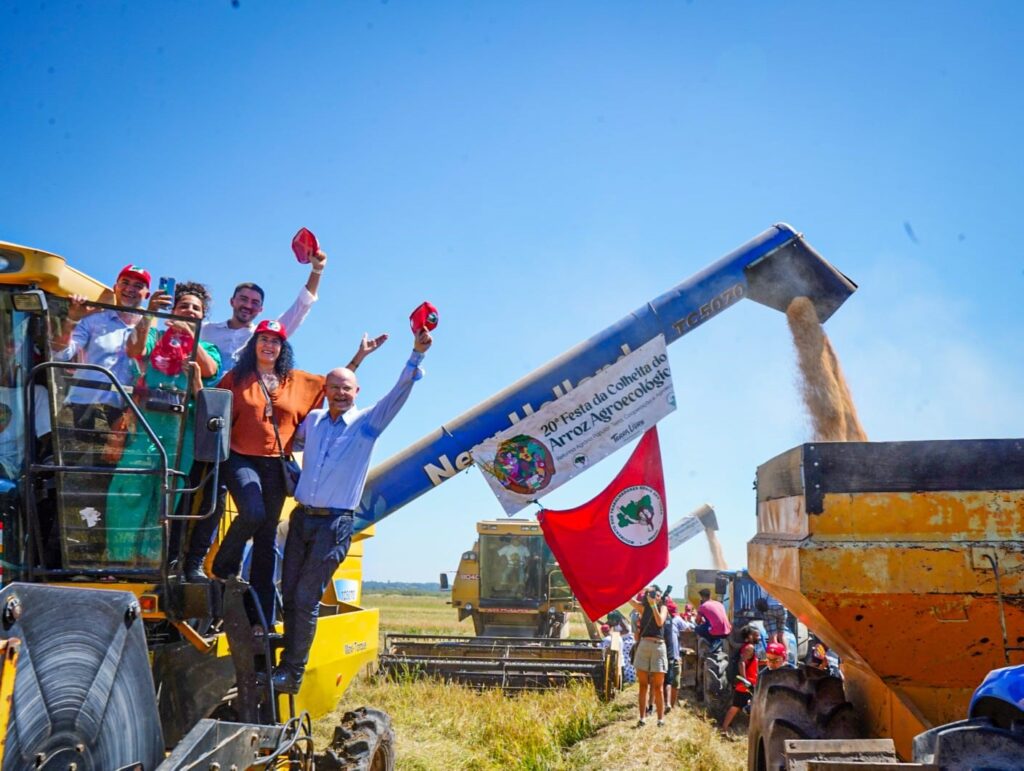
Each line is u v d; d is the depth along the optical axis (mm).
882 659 4883
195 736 3887
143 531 4832
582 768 9977
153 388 4898
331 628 7895
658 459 10102
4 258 4465
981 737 3273
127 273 5031
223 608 4855
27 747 3025
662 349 9898
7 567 4430
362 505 9484
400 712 12812
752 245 10141
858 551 4781
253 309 6664
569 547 9984
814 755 4648
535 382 9773
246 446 5523
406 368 5617
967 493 4816
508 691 15609
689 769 9680
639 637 11977
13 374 4527
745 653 12219
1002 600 4664
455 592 24656
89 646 3346
